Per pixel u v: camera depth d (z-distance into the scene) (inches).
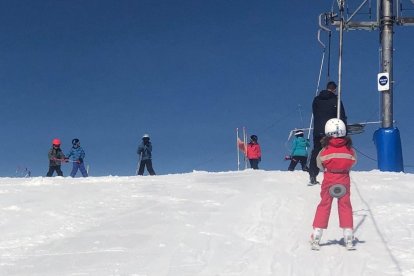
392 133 656.4
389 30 687.1
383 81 681.0
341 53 465.7
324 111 457.7
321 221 298.7
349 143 305.1
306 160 761.0
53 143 834.8
